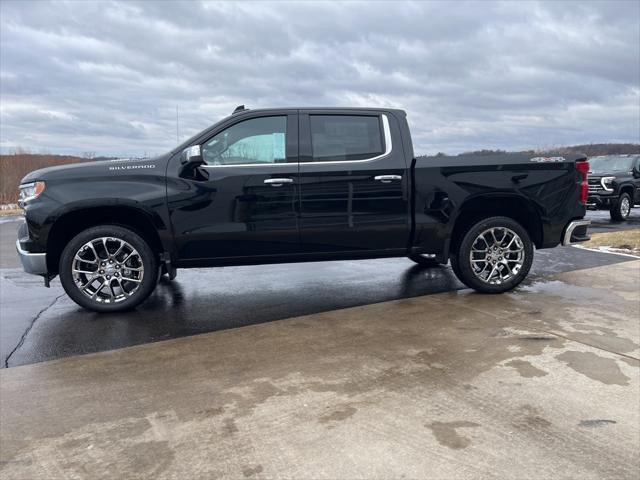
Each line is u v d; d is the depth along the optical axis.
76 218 4.81
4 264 8.16
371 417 2.71
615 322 4.29
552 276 6.20
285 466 2.29
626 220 14.08
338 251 5.09
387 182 5.01
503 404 2.83
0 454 2.44
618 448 2.38
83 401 3.00
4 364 3.62
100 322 4.61
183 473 2.26
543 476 2.18
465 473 2.21
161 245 4.98
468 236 5.27
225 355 3.71
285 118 4.96
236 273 6.85
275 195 4.85
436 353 3.63
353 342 3.92
